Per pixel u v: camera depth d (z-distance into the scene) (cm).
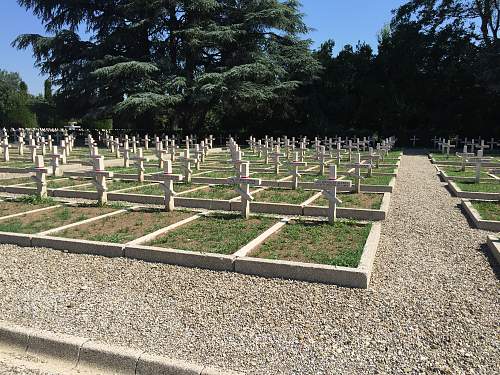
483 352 418
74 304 528
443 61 4256
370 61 4606
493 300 533
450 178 1531
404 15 4353
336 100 4625
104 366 421
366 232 802
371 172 1611
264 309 514
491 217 909
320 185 868
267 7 4009
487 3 3934
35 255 708
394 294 553
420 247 749
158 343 439
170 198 990
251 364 404
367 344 436
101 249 710
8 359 435
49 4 4078
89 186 1331
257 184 900
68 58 4119
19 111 5453
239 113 4531
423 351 422
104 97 3816
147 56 3938
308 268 600
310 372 392
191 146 3450
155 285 586
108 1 4075
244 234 785
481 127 4162
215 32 3712
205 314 502
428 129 4356
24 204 1073
